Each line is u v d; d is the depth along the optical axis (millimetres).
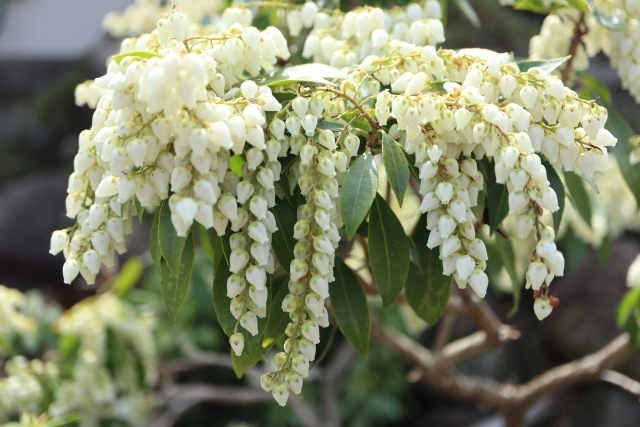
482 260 576
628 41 706
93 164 604
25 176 2650
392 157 580
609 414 1584
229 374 1840
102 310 1053
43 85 2822
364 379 1841
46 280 2119
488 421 1686
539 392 884
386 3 724
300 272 572
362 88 626
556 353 1705
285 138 582
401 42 627
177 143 551
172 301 598
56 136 2709
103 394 1031
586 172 585
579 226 993
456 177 575
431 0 689
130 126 559
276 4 700
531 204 572
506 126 563
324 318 584
